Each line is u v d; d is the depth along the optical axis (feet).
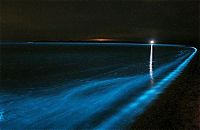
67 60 295.07
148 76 131.64
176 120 45.14
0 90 104.22
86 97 82.58
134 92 85.15
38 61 286.87
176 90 78.89
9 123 54.70
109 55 391.04
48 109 67.62
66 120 56.03
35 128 51.31
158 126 43.86
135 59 288.30
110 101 73.05
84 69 192.95
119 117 53.31
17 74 169.37
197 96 64.23
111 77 137.80
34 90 103.65
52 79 140.56
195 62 186.80
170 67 172.86
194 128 40.75
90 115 58.34
